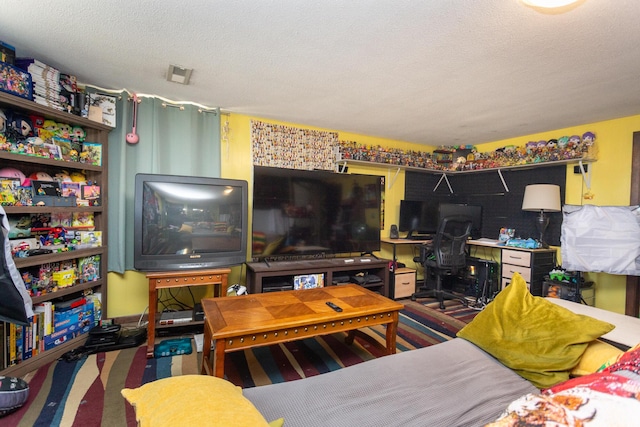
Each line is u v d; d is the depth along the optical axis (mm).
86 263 2467
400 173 4445
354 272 3670
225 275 2451
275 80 2395
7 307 1615
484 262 3893
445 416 995
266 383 1910
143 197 2361
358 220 3580
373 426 936
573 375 1221
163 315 2553
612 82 2271
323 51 1942
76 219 2453
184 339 2471
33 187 2082
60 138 2303
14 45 1918
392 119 3322
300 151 3594
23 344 1950
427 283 4203
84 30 1756
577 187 3406
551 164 3523
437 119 3277
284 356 2279
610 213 2605
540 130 3625
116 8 1554
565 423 521
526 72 2145
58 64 2180
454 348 1469
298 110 3094
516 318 1461
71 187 2365
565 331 1295
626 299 2996
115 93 2668
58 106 2176
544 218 3500
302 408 1009
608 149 3148
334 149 3811
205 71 2262
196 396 689
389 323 2039
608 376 646
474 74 2199
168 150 2895
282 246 3156
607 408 527
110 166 2676
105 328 2355
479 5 1454
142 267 2344
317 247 3342
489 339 1439
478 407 1052
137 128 2756
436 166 4512
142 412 671
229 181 2643
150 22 1672
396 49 1891
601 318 1570
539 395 636
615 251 2568
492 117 3162
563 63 2000
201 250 2537
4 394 1519
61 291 2191
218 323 1617
